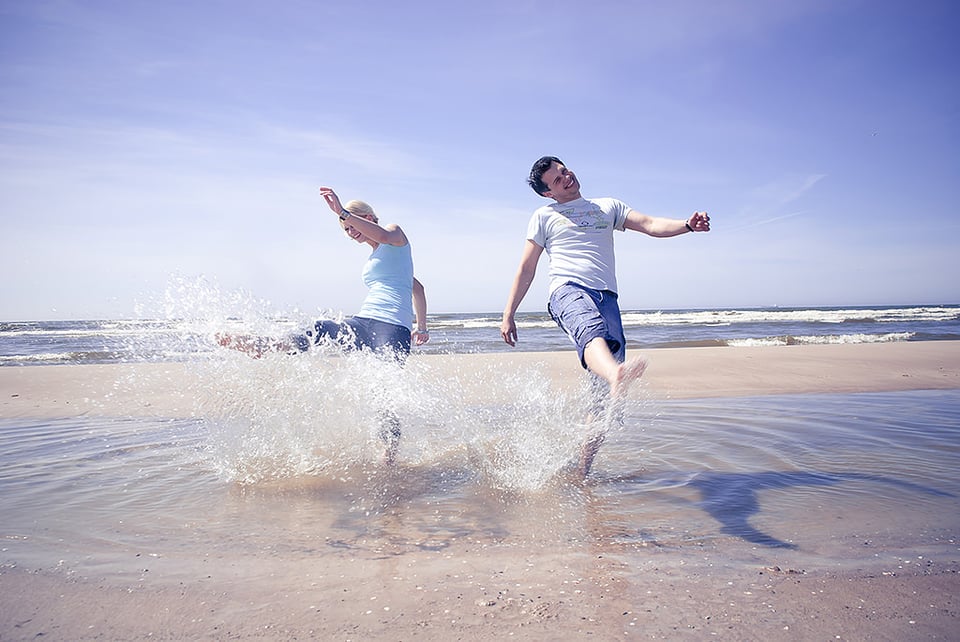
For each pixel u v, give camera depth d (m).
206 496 2.52
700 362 8.08
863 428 3.98
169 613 1.43
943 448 3.38
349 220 3.29
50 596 1.53
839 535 1.99
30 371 7.58
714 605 1.46
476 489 2.62
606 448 3.43
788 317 30.64
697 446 3.47
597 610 1.44
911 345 10.57
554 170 3.09
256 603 1.49
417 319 3.78
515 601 1.50
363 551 1.88
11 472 2.93
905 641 1.27
